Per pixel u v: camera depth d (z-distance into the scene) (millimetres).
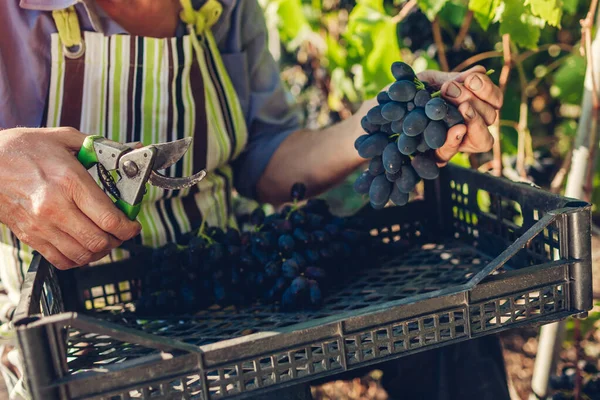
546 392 1626
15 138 1103
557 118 2768
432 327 1029
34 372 864
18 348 861
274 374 962
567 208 1102
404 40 2533
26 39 1410
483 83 1117
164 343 909
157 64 1500
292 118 1871
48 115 1458
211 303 1344
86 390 893
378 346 1005
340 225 1406
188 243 1368
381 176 1188
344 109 2818
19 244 1444
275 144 1753
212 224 1648
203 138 1599
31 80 1440
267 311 1262
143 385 911
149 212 1551
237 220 1871
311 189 1685
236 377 945
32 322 875
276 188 1737
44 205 1068
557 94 2344
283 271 1272
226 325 1218
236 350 938
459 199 1533
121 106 1496
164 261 1339
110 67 1465
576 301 1102
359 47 2168
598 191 2164
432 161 1152
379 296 1241
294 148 1720
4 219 1127
